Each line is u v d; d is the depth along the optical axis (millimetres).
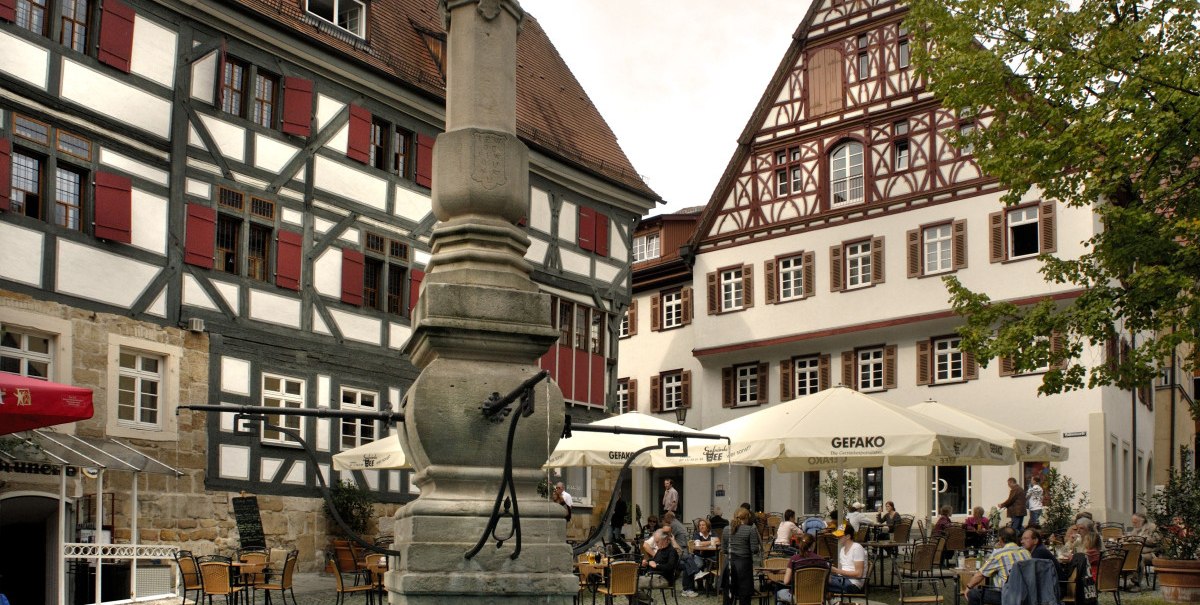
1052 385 14570
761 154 33719
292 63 20984
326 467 20984
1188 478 16031
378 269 22547
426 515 5980
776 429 13922
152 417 18172
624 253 29219
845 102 31938
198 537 18453
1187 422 36562
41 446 14195
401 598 5898
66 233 16969
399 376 22562
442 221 6742
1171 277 13383
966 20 15516
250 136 20047
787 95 33281
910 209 30469
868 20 31641
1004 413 28547
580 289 27578
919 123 30531
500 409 6039
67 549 14922
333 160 21562
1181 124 13250
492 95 6754
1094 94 14523
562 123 28406
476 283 6379
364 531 21078
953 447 13609
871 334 31125
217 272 19297
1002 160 14711
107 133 17719
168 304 18438
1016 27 15367
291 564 13766
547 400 6281
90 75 17500
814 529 19641
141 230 18125
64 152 17062
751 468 34469
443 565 5922
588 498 27844
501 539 5965
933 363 29984
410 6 25453
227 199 19578
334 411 6711
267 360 19984
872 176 31203
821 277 31969
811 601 11516
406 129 23328
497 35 6840
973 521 21875
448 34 6949
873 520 27984
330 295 21297
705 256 34781
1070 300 27641
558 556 6062
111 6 17844
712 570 16047
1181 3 13734
